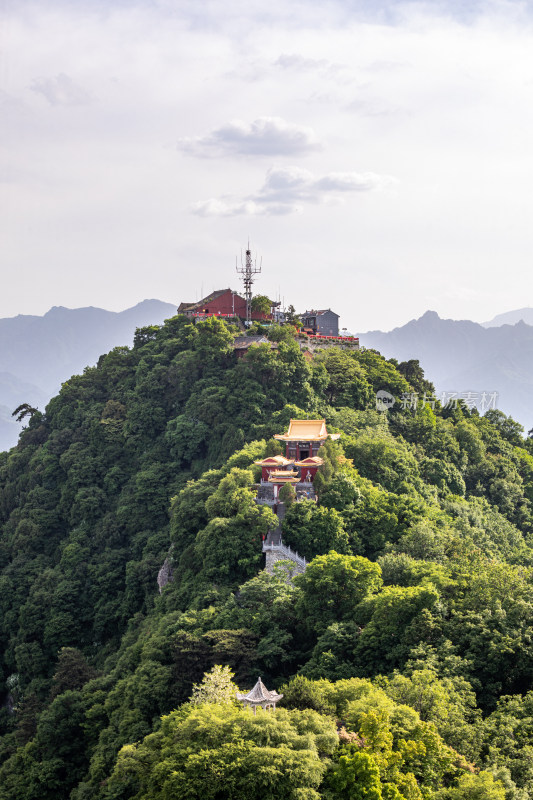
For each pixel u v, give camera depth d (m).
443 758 64.38
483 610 83.19
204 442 175.12
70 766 103.44
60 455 192.00
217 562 112.19
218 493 123.94
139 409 189.00
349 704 67.69
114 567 159.62
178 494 149.62
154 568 147.12
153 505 166.62
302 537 113.38
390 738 63.16
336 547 112.00
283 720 64.25
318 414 171.62
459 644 81.00
